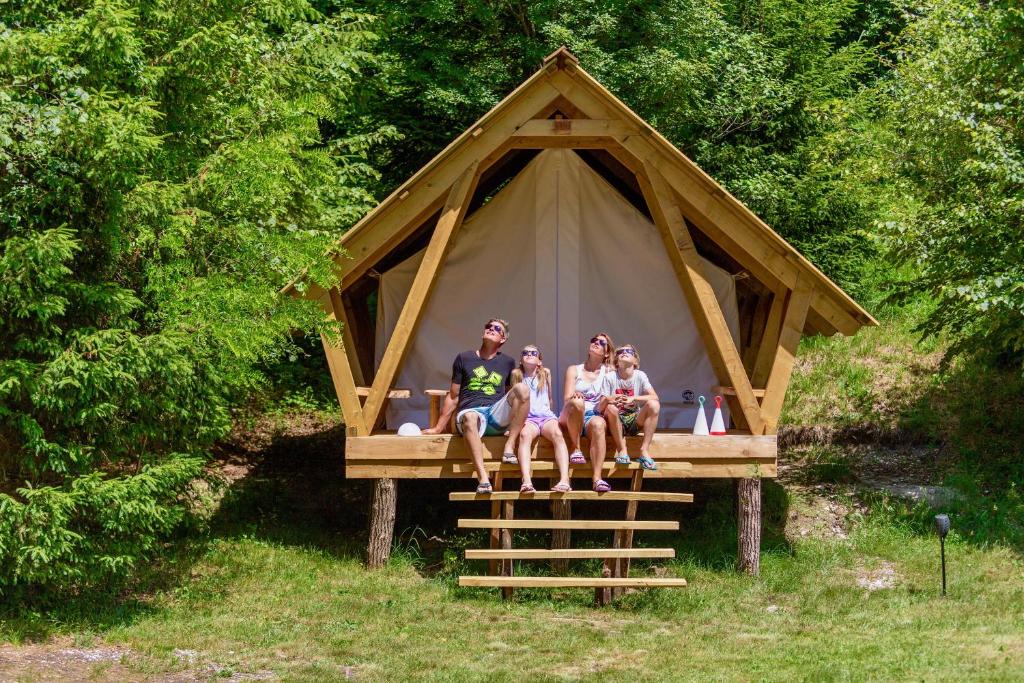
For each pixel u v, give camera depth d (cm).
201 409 945
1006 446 1309
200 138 1004
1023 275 1043
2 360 777
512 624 835
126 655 739
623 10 1555
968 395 1423
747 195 1552
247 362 935
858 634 814
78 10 887
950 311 1180
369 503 1249
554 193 1094
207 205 953
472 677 698
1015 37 1155
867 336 1630
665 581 891
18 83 761
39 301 759
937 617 859
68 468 814
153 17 975
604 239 1101
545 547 1067
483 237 1105
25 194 773
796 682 684
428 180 1002
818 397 1476
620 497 930
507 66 1563
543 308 1091
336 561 1027
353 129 1595
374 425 1054
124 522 795
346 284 1024
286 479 1302
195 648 761
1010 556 1052
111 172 776
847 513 1175
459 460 989
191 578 949
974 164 1087
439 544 1102
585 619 864
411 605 885
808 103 1664
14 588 825
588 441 978
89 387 778
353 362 1088
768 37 1780
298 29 1214
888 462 1315
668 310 1102
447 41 1563
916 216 1164
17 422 783
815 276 995
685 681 689
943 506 1173
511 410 951
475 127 984
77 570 788
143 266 880
